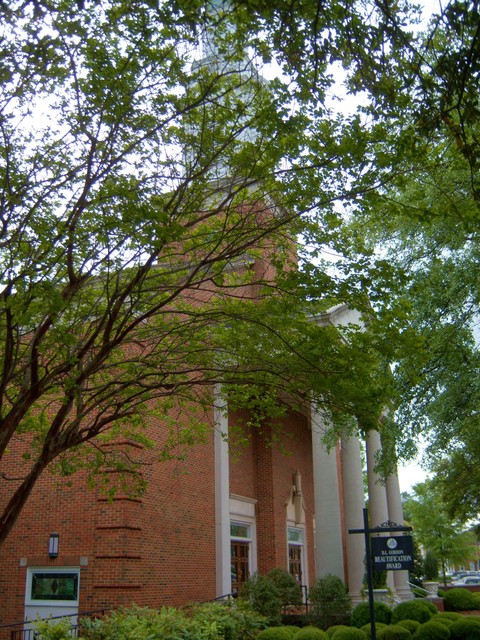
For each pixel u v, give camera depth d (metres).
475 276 12.80
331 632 16.23
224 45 10.23
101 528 16.73
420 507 49.50
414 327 13.07
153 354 11.73
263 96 10.95
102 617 15.05
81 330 12.27
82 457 16.48
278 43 8.34
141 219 9.34
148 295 12.37
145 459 17.91
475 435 14.18
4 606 17.12
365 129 9.83
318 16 7.86
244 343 11.55
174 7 8.56
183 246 12.29
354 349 10.70
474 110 7.62
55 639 13.03
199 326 11.87
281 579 22.19
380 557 11.65
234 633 16.33
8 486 18.17
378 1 7.85
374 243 13.77
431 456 14.15
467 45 8.12
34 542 17.30
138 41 9.66
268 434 26.66
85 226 10.20
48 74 9.73
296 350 11.05
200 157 11.02
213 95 11.23
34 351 10.09
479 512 34.66
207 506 21.31
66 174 10.29
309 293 10.20
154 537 17.89
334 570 21.06
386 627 16.31
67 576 16.88
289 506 27.53
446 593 27.52
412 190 12.77
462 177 12.38
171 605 18.08
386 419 14.26
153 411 15.36
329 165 9.77
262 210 11.00
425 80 8.06
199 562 20.12
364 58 8.25
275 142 10.22
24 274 9.27
